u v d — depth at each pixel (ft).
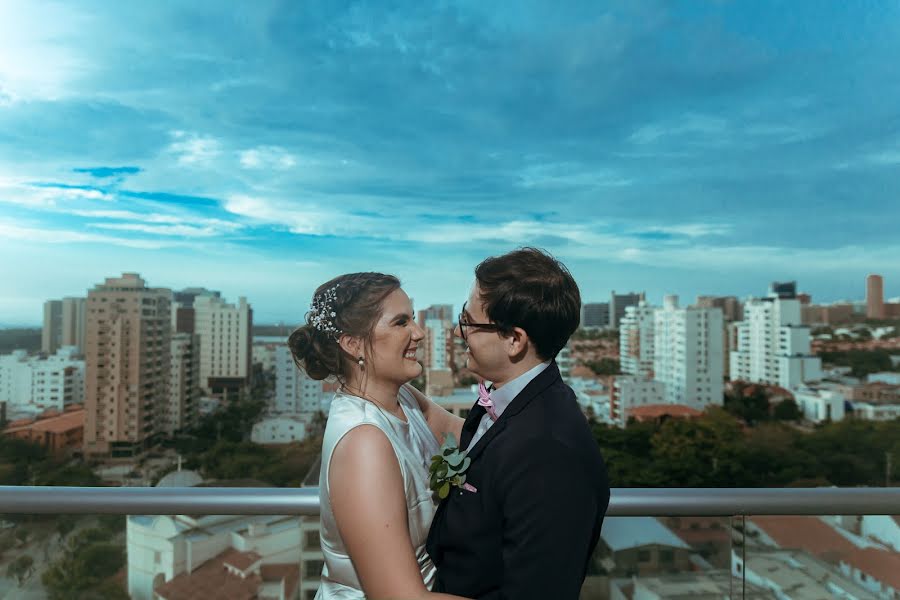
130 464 139.74
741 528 4.00
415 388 4.04
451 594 2.76
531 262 2.90
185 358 179.42
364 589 2.68
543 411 2.70
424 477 3.11
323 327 3.24
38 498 3.87
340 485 2.77
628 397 173.78
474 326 2.96
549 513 2.41
